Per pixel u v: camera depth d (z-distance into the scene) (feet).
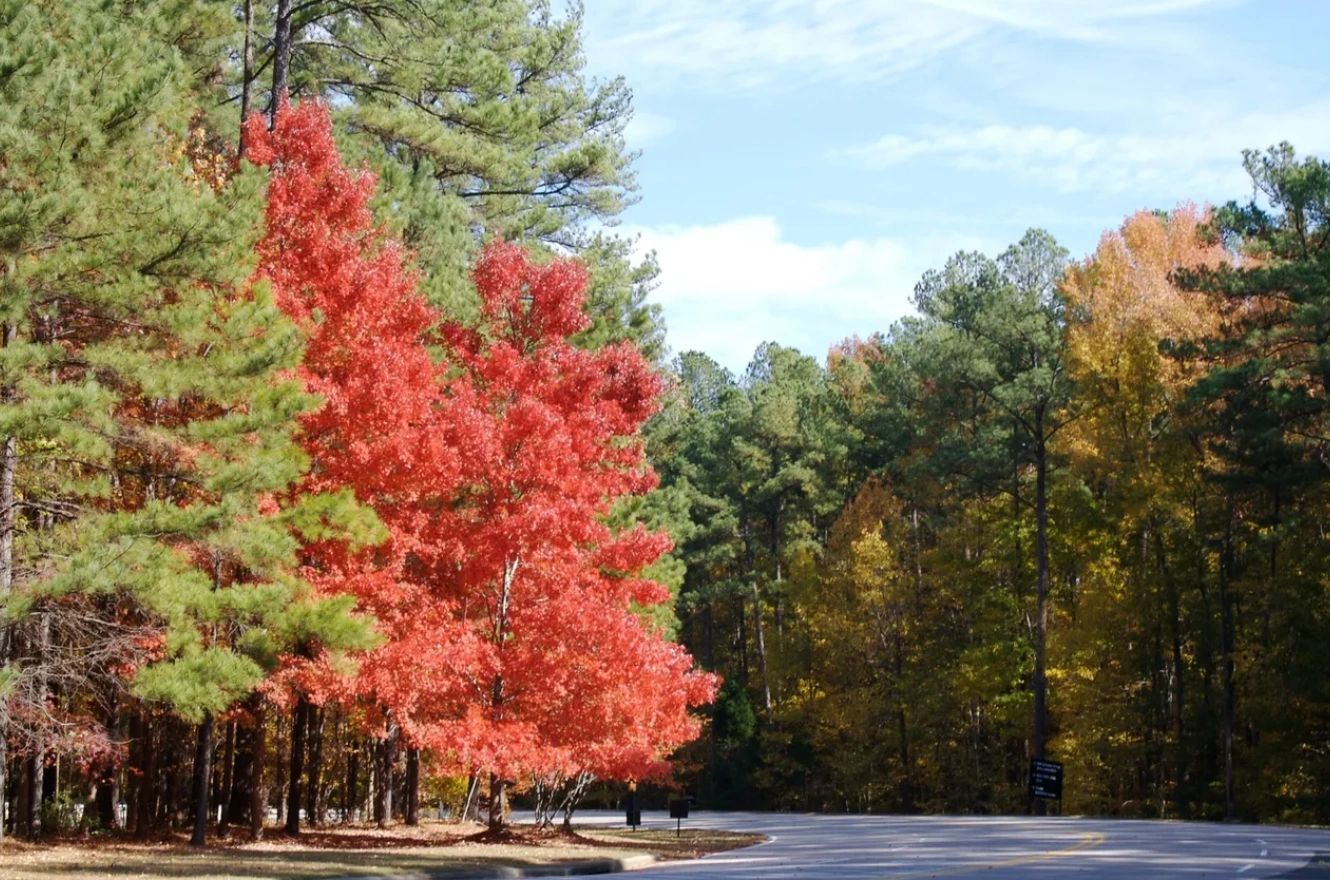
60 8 69.82
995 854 73.77
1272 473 134.21
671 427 208.33
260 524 70.95
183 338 70.13
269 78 121.29
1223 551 151.12
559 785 112.98
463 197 139.54
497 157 122.62
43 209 61.36
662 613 165.99
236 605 70.18
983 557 195.42
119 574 64.03
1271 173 139.95
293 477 72.13
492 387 95.61
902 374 229.86
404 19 109.09
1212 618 159.22
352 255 86.58
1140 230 173.68
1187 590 159.53
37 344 65.51
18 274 63.46
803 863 72.23
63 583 62.34
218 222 68.23
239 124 104.06
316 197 87.10
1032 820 128.36
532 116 124.26
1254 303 146.61
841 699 212.43
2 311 62.80
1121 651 161.48
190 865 70.95
